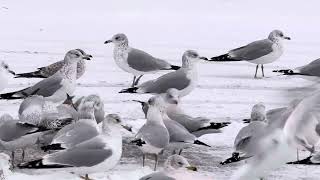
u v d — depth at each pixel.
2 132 9.40
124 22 30.55
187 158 10.43
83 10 33.75
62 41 24.33
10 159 9.77
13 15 31.28
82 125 9.25
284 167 9.95
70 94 13.17
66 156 8.31
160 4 35.88
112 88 15.96
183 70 13.91
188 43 24.48
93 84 16.39
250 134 8.91
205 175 9.35
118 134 8.77
